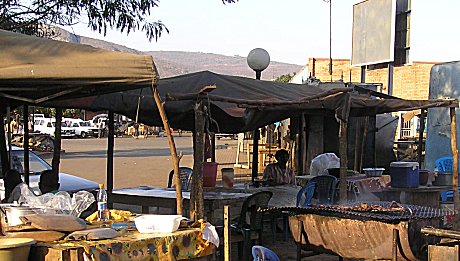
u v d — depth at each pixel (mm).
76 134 48469
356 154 12711
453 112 8312
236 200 7543
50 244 4473
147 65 4801
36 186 9289
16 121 31641
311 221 6230
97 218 5539
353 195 8820
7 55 4547
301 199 8484
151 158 26578
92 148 34062
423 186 9602
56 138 8742
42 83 4625
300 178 10539
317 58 29703
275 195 8805
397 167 9359
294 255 7965
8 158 9328
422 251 5617
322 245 6180
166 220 5070
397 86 24234
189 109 7504
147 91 7668
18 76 4465
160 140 45812
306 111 8344
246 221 7785
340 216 5949
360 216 5793
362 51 19047
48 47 4695
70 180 10016
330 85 14219
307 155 12891
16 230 4586
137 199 8180
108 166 9406
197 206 5871
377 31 18219
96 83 4695
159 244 4816
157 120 8141
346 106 7449
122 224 5352
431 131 14258
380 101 8383
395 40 18281
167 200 7867
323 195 8938
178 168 5402
